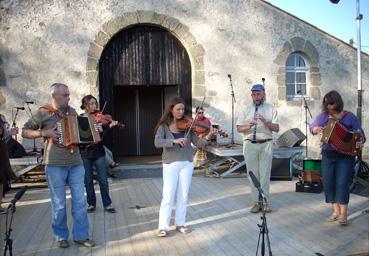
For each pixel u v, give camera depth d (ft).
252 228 16.07
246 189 23.58
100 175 18.56
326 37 33.47
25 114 29.17
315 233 15.38
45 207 20.26
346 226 16.16
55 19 29.35
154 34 31.68
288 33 32.83
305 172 22.86
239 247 14.01
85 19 29.73
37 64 29.22
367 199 20.71
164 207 15.11
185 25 31.24
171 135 15.07
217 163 28.76
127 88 40.50
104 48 30.50
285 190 23.22
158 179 27.61
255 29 32.30
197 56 31.50
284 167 26.50
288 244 14.21
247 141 18.04
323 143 16.30
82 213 14.37
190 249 13.88
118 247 14.17
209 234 15.43
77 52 29.71
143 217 17.90
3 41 28.76
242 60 32.19
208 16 31.60
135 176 29.07
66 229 14.34
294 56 33.73
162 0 30.81
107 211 18.81
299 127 33.14
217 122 31.89
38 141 29.55
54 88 13.70
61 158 13.70
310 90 33.50
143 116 40.83
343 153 15.67
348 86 34.09
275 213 18.21
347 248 13.71
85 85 29.86
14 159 24.94
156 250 13.83
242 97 32.24
